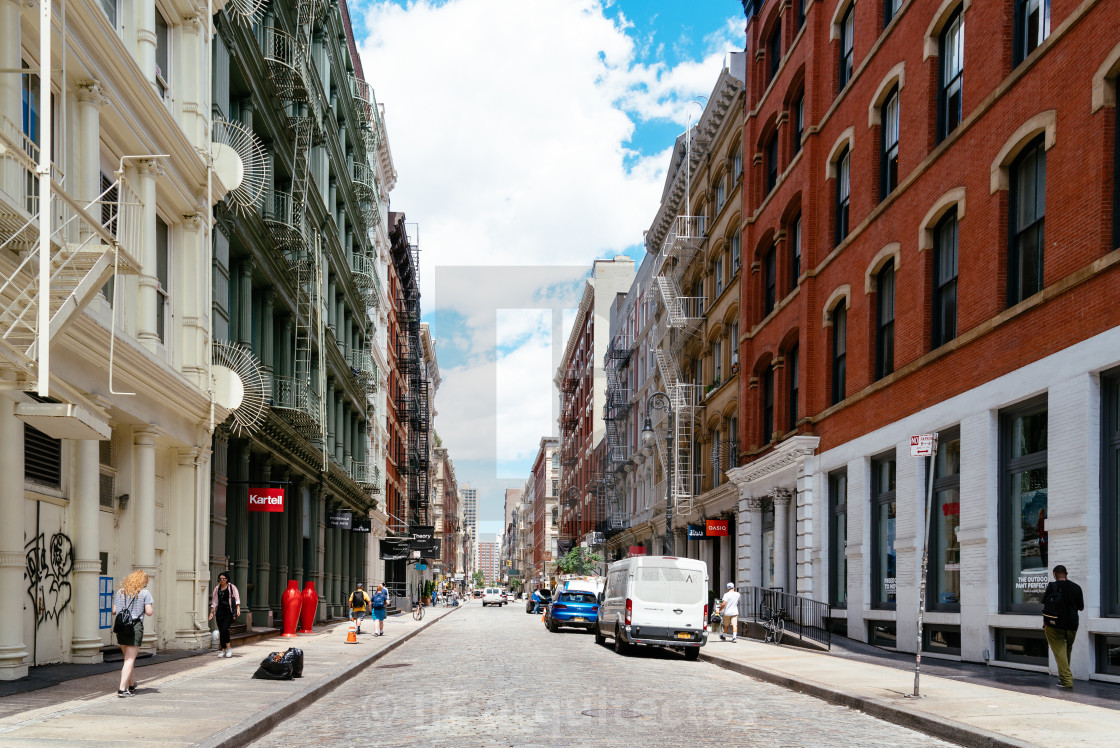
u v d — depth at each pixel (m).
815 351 26.98
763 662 19.05
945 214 19.66
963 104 18.84
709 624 32.72
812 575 25.95
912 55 21.19
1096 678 13.86
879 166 23.30
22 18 12.44
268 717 10.48
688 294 43.66
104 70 14.79
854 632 23.05
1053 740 8.98
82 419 11.76
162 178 17.50
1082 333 14.35
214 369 20.27
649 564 22.41
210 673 15.13
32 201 12.62
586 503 77.44
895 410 21.23
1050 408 15.04
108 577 16.42
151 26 17.25
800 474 26.55
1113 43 13.93
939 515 19.33
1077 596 13.11
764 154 33.22
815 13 27.92
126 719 9.89
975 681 14.27
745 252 33.59
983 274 17.56
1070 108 14.97
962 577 17.69
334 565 40.31
